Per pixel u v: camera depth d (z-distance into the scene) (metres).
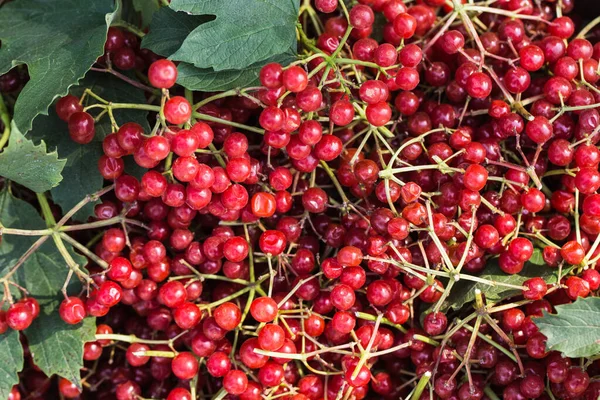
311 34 0.38
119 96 0.36
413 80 0.33
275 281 0.35
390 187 0.33
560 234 0.34
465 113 0.35
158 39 0.35
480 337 0.33
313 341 0.33
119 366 0.38
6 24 0.36
